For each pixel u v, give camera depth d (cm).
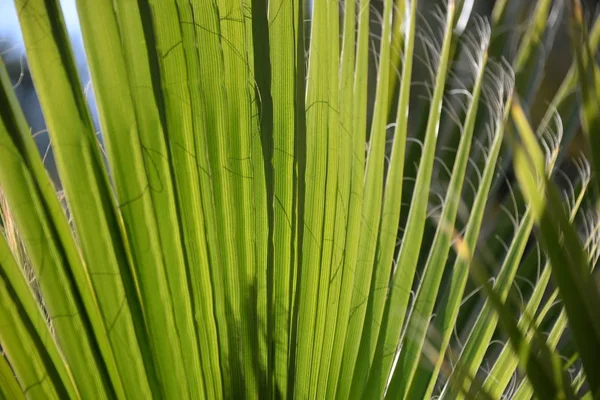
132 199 78
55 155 77
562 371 74
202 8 77
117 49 76
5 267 78
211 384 83
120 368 81
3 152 76
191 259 80
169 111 77
